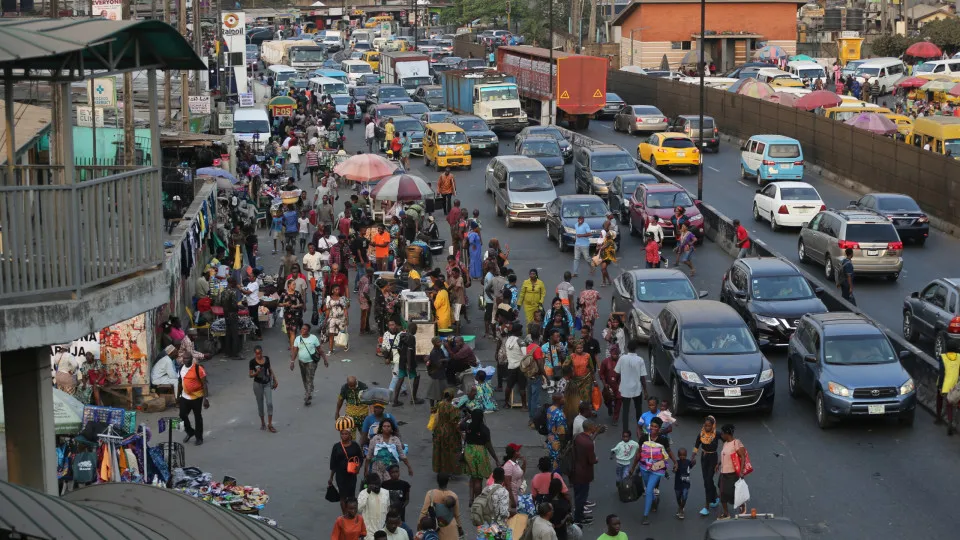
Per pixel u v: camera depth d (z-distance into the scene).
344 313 30.77
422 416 25.78
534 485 18.70
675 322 26.78
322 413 25.80
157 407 25.42
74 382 24.03
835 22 125.19
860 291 36.44
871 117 56.59
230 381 27.94
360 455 19.86
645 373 24.06
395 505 17.59
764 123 62.59
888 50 102.56
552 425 21.47
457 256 39.19
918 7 129.38
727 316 26.70
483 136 61.69
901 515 20.45
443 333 29.72
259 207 47.25
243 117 62.84
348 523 16.56
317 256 33.75
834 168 55.00
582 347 24.34
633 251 41.84
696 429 24.81
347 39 159.62
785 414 25.84
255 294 31.78
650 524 20.25
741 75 89.12
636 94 79.94
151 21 12.34
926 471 22.47
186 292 31.17
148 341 25.48
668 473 22.34
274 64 113.94
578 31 117.81
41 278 11.86
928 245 42.78
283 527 19.59
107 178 12.51
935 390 26.00
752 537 15.31
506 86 69.12
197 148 43.91
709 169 58.31
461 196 52.34
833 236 37.25
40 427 12.77
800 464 22.88
